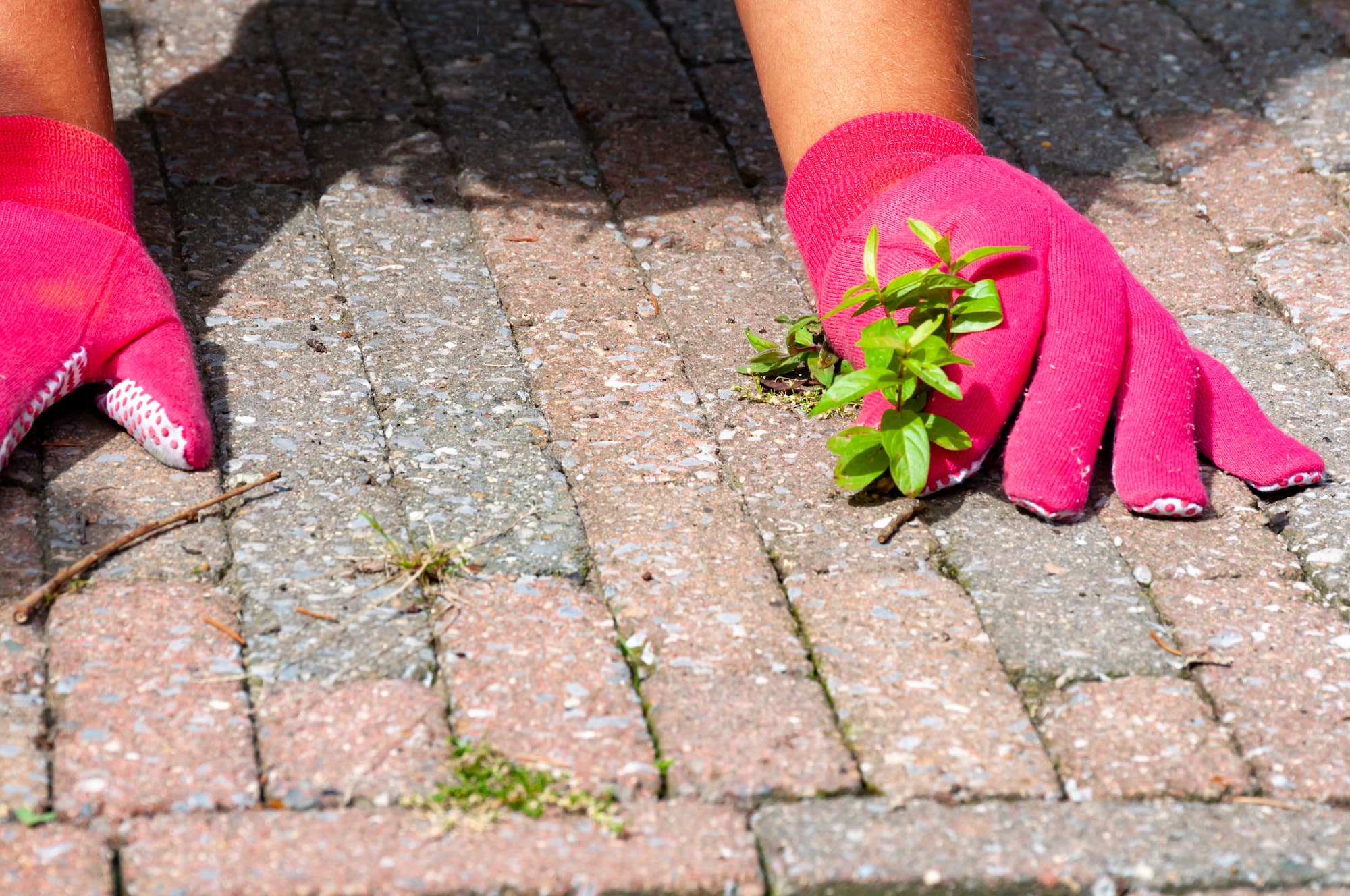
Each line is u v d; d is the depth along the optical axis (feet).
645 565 5.92
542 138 7.13
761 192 6.99
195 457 6.03
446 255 6.70
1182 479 6.05
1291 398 6.37
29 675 5.67
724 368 6.41
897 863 5.49
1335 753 5.67
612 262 6.72
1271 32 7.98
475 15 7.95
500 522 6.00
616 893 5.45
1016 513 6.07
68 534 5.91
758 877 5.47
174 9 7.80
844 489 6.10
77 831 5.47
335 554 5.91
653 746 5.63
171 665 5.70
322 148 7.04
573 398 6.30
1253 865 5.51
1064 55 7.75
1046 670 5.78
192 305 6.47
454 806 5.54
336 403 6.24
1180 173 7.07
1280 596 5.93
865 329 6.06
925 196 6.20
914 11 6.38
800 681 5.74
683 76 7.46
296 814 5.51
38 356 6.03
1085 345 6.08
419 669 5.73
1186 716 5.71
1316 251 6.79
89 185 6.25
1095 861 5.51
